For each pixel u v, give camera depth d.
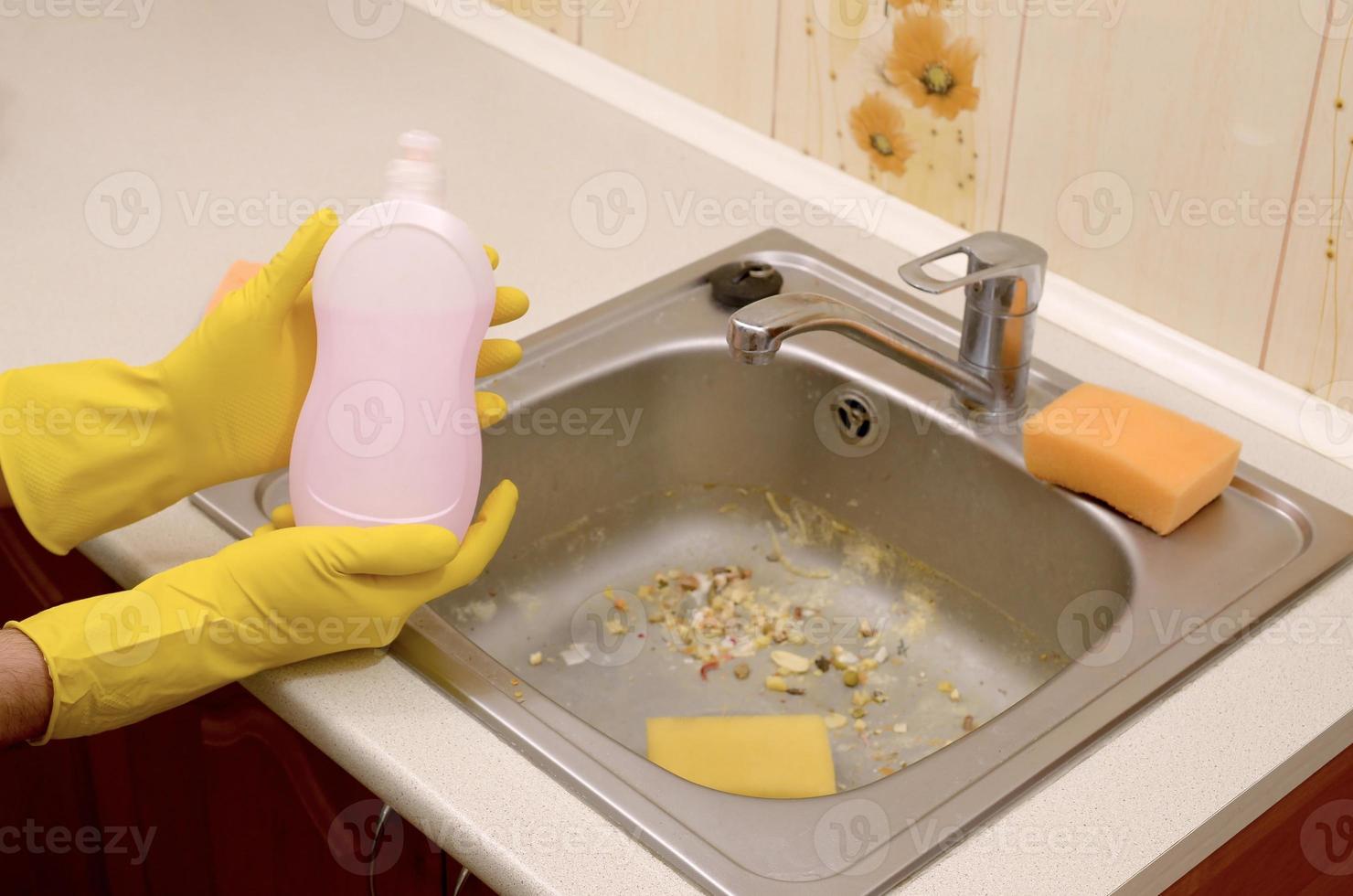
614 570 1.33
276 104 1.60
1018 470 1.17
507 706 0.91
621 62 1.62
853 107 1.41
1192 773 0.88
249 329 0.95
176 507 1.07
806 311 1.06
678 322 1.31
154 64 1.67
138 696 0.90
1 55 1.67
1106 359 1.26
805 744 1.08
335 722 0.90
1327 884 1.01
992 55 1.27
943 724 1.20
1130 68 1.18
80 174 1.47
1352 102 1.06
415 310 0.87
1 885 1.45
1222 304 1.21
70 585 1.16
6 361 1.21
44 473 0.96
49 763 1.30
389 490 0.90
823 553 1.34
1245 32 1.10
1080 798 0.86
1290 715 0.92
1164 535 1.09
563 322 1.28
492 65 1.69
